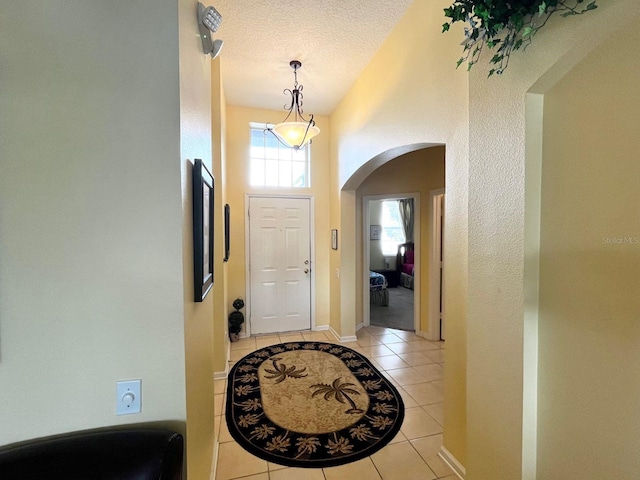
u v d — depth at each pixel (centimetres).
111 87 97
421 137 214
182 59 107
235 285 419
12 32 92
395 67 248
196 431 129
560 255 123
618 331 105
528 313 130
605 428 109
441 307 409
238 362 340
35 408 96
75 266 96
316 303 451
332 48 276
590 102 111
